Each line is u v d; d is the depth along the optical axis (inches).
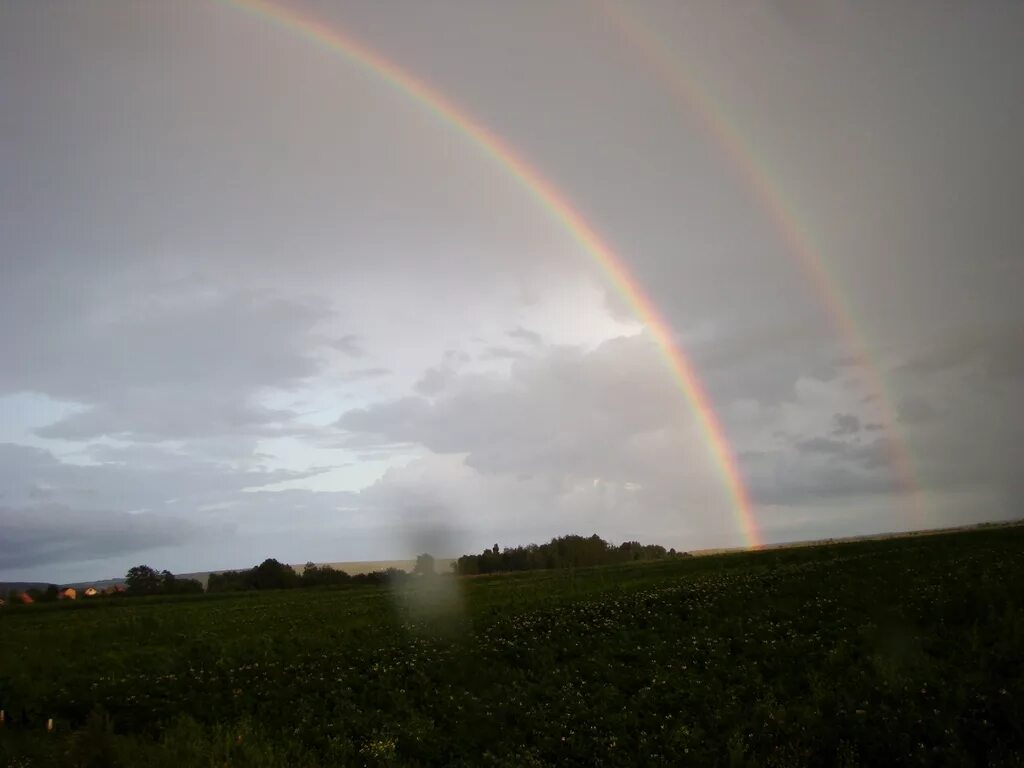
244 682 1026.7
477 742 717.9
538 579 2576.3
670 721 704.4
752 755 591.8
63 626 2108.8
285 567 5088.6
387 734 743.1
